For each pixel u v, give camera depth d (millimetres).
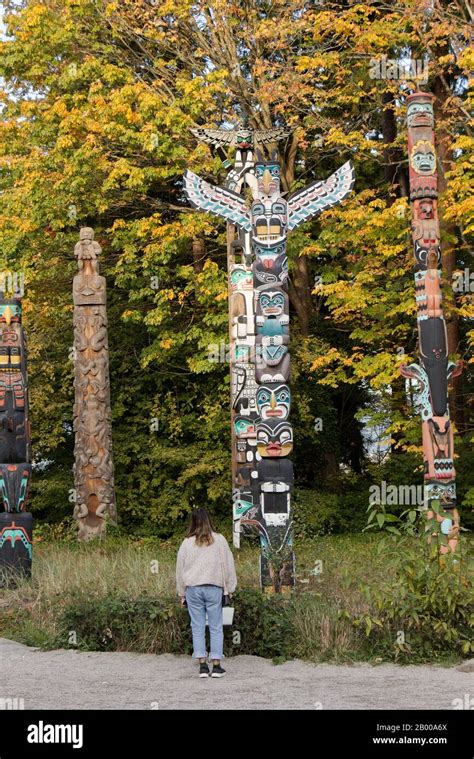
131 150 19641
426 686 7570
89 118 19547
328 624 9055
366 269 17844
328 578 11766
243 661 8734
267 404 11734
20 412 13164
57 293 22062
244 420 16766
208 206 12453
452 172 16078
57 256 21422
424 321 12953
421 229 13180
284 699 7109
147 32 20312
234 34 21250
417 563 9055
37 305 21766
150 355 20297
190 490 21062
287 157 22766
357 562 12898
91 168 19266
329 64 18219
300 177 23500
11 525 12609
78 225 22188
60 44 20391
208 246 22156
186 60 21031
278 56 21500
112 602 9531
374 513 9586
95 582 11805
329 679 7887
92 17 20844
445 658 8609
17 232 19938
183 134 19312
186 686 7645
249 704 6941
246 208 12523
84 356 18438
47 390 21078
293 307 23500
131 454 21891
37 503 21500
